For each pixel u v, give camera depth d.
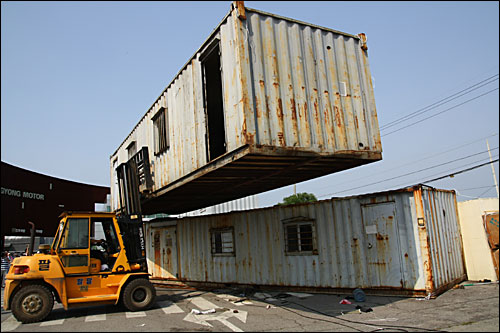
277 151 6.72
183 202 13.70
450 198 10.98
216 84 8.33
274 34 7.22
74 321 7.26
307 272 10.28
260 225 11.45
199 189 10.69
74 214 8.14
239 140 6.64
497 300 7.77
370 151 8.08
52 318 7.62
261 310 8.20
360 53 8.56
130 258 9.02
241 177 9.27
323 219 10.15
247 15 6.91
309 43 7.69
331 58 7.98
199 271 12.87
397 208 9.00
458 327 5.97
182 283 13.28
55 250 7.86
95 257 8.48
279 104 6.94
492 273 10.34
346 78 8.13
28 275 7.28
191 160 8.65
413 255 8.71
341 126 7.75
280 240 10.91
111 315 7.84
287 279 10.64
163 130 10.29
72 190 21.78
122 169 11.57
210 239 12.70
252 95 6.62
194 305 9.05
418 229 8.71
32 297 7.23
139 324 6.91
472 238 10.91
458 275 10.23
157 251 14.40
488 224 10.18
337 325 6.54
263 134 6.62
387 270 9.00
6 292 7.29
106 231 9.02
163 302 9.56
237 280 11.80
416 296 8.57
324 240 10.06
